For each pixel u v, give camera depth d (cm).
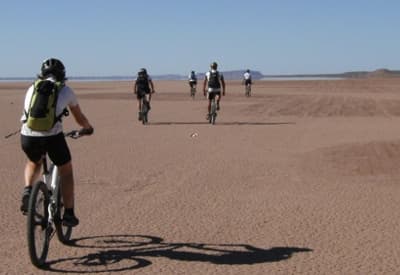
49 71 569
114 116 2323
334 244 630
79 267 561
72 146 1402
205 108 2797
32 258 539
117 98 3909
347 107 2738
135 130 1777
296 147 1373
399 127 1830
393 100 3256
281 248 618
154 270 553
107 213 762
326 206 798
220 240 646
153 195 868
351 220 726
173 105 3050
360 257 588
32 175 574
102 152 1302
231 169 1084
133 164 1138
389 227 695
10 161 1170
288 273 544
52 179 602
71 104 566
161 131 1744
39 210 559
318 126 1884
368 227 695
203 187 925
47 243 573
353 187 922
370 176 1007
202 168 1094
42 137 551
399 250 609
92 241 643
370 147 1302
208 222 719
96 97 4069
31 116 544
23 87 7512
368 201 827
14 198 846
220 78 1961
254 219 732
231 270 552
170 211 773
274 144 1430
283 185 940
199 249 616
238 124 1969
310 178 996
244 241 643
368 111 2512
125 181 970
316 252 604
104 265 567
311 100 3316
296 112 2483
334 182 962
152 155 1257
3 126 1892
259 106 2844
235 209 783
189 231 681
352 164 1116
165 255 597
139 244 632
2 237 656
